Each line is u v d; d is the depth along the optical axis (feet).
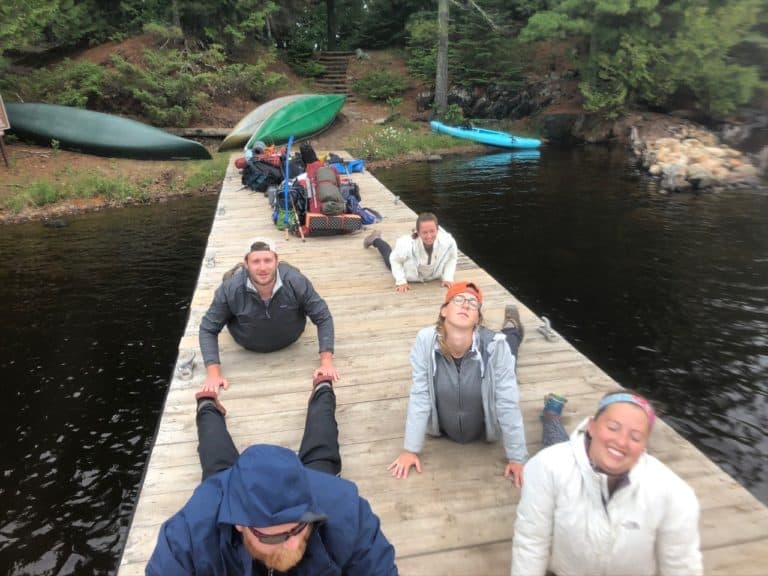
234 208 26.84
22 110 44.45
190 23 58.23
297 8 71.82
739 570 7.11
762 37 51.80
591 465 5.71
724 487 8.61
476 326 8.74
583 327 19.45
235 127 50.01
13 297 23.16
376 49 78.18
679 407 15.05
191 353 12.87
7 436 14.65
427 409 8.91
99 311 21.77
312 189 22.30
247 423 10.45
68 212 36.68
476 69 64.44
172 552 4.46
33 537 11.64
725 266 24.11
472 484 8.77
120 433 14.79
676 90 54.80
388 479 8.93
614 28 54.24
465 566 7.41
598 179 41.88
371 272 18.08
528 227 30.86
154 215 35.58
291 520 3.97
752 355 17.30
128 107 51.26
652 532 5.68
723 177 39.70
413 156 52.54
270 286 11.57
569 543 5.95
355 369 12.32
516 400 8.63
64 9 55.16
